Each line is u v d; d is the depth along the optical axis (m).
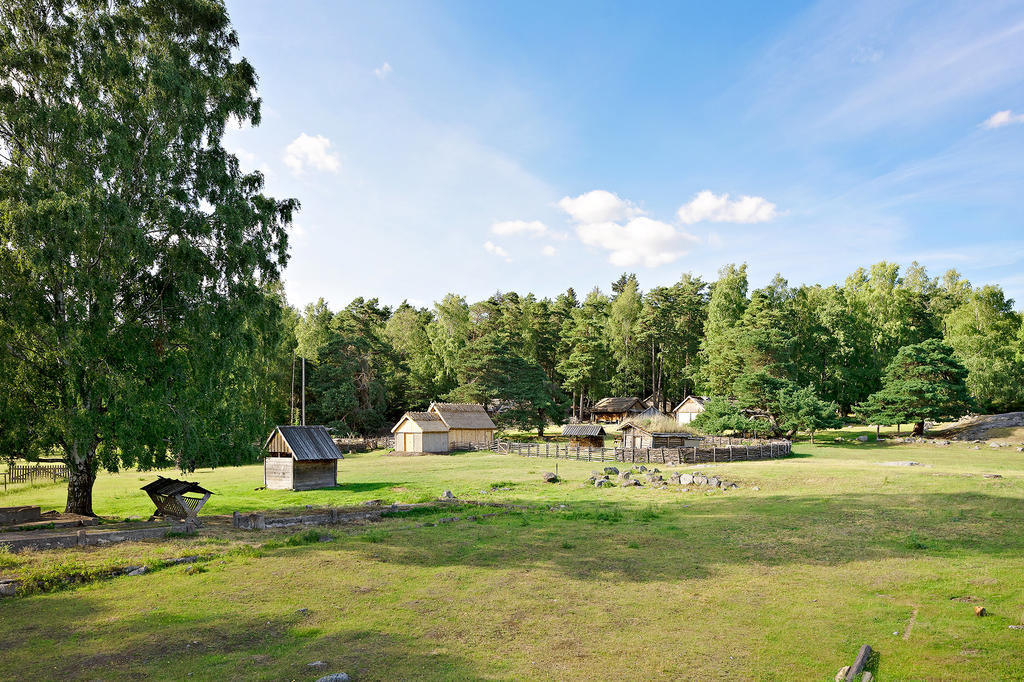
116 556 15.93
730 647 9.74
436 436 63.38
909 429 66.31
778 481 29.86
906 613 11.14
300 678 8.71
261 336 25.69
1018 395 63.72
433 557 16.20
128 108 21.55
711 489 29.06
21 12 20.20
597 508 24.88
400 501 28.78
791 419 54.91
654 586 13.36
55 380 20.50
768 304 68.81
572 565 15.28
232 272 23.23
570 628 10.76
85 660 9.44
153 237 22.05
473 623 11.06
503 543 17.89
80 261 19.38
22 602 12.41
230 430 23.59
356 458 60.81
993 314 75.19
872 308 81.06
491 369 76.25
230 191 24.00
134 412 19.62
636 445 55.50
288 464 35.31
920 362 60.44
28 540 16.69
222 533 19.50
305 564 15.48
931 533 17.91
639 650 9.68
